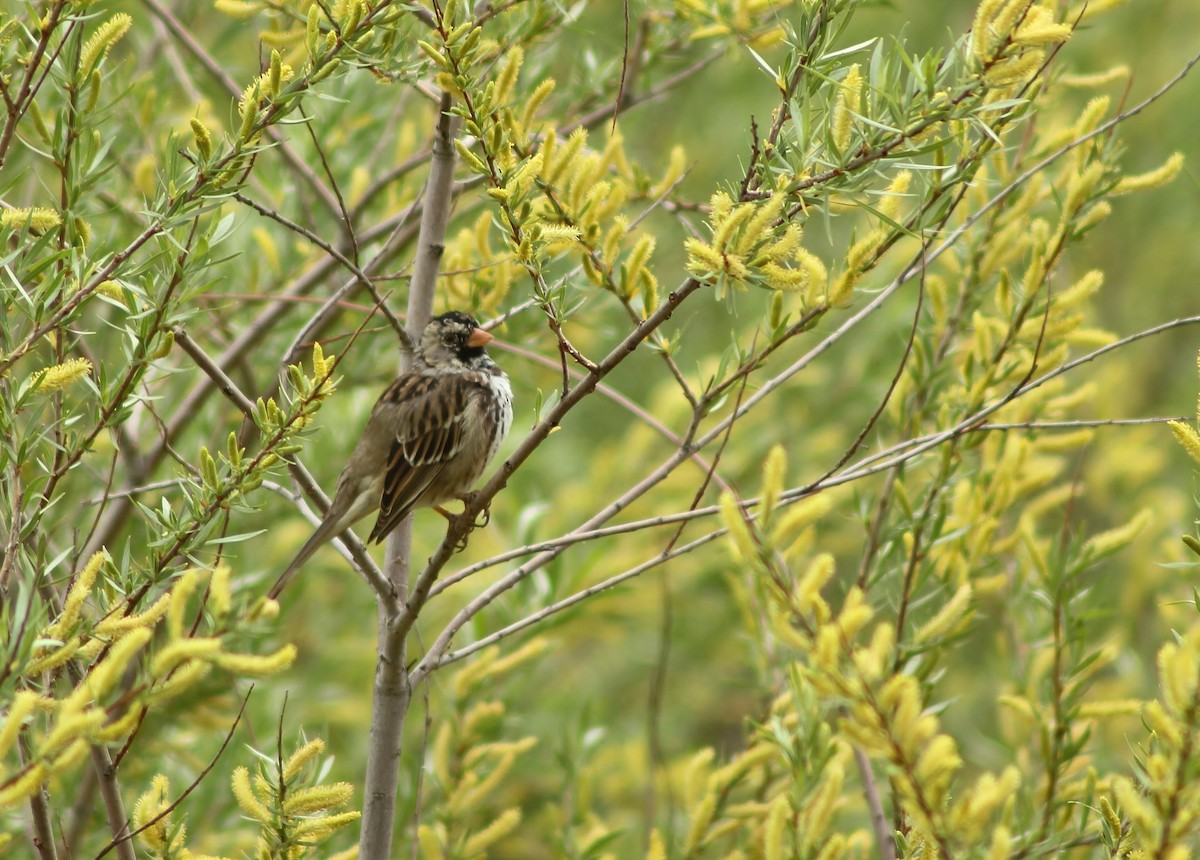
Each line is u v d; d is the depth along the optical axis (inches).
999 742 416.5
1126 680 483.8
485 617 473.4
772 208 266.1
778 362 681.0
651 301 313.9
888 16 784.3
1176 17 817.5
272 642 498.0
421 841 393.1
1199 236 793.6
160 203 296.4
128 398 313.6
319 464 564.1
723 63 763.4
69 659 245.0
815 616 227.6
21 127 425.4
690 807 370.9
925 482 395.9
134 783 480.1
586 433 803.4
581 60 512.4
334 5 324.8
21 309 290.4
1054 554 374.3
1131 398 753.0
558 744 517.7
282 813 271.0
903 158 288.5
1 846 236.1
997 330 398.9
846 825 487.5
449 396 439.2
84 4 303.0
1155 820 208.7
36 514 282.8
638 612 674.2
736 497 306.3
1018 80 275.6
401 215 491.5
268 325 487.8
